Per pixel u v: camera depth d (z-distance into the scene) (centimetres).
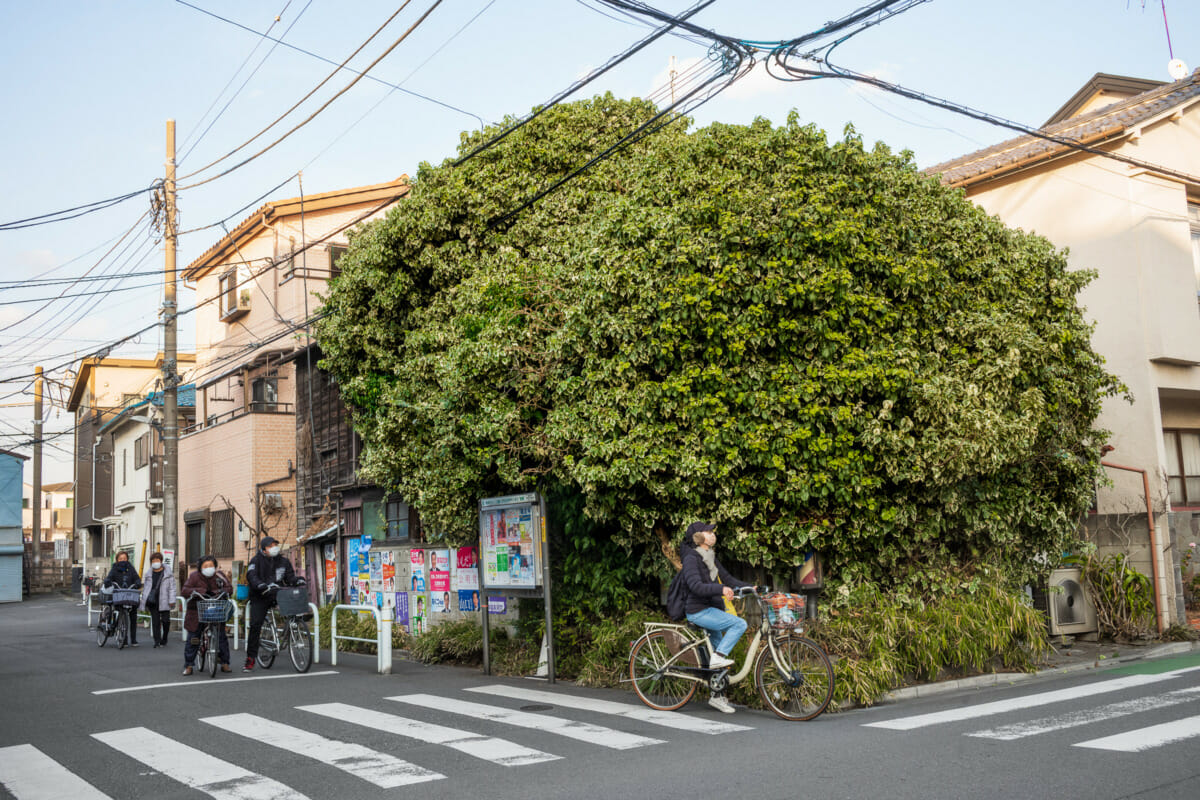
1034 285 1190
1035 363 1118
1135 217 1606
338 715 952
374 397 1538
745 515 1004
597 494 1066
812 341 1005
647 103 1460
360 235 1662
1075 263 1689
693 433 1002
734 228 988
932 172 2117
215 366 3122
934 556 1137
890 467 1005
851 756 688
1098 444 1284
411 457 1424
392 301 1458
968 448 1001
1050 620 1339
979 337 1092
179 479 3198
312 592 2333
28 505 8862
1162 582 1451
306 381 2514
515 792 618
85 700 1102
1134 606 1363
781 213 1001
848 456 989
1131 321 1603
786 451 984
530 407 1177
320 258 2655
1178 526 1669
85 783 684
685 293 982
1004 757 661
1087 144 1644
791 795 584
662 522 1090
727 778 636
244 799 627
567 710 958
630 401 1020
